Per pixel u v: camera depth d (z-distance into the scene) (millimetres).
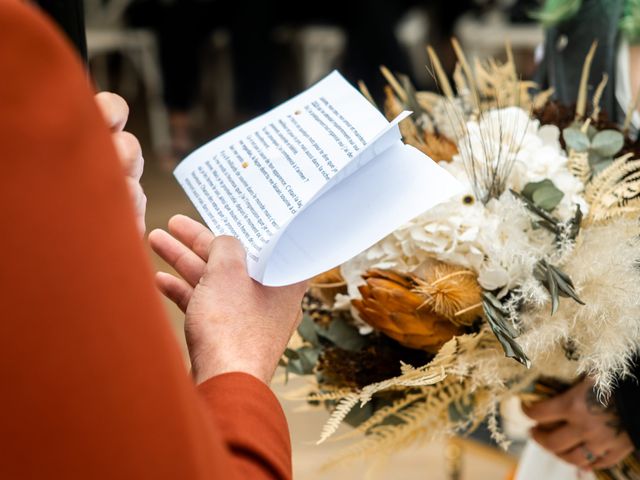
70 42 789
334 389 1171
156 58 5312
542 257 1076
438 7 4469
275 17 5125
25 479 507
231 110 5500
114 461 519
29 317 502
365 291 1072
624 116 1363
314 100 992
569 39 1410
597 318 1076
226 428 711
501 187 1117
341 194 896
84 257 518
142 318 537
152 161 5062
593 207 1119
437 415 1188
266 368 800
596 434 1315
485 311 1034
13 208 501
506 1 4312
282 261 849
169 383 544
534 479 1536
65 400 508
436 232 1073
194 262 922
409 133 1206
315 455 2309
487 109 1238
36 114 514
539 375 1271
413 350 1152
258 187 926
